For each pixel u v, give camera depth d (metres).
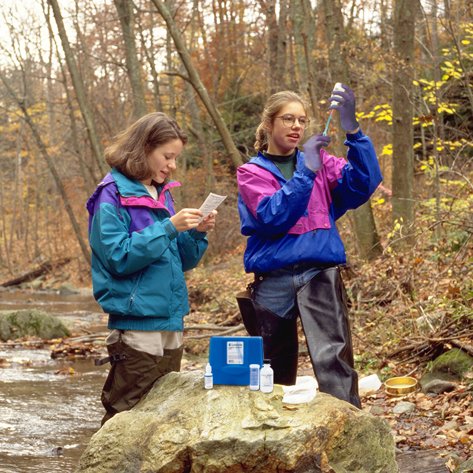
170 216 4.03
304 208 3.85
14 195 38.94
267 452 3.40
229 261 19.09
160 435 3.58
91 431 5.86
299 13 15.55
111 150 3.92
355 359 6.87
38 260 34.91
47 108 34.19
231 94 24.95
